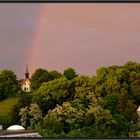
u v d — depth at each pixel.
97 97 93.94
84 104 90.62
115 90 94.94
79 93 94.38
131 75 97.94
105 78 97.06
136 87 95.69
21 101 94.75
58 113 77.88
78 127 77.06
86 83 95.56
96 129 75.56
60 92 94.81
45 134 68.19
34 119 84.88
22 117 86.12
